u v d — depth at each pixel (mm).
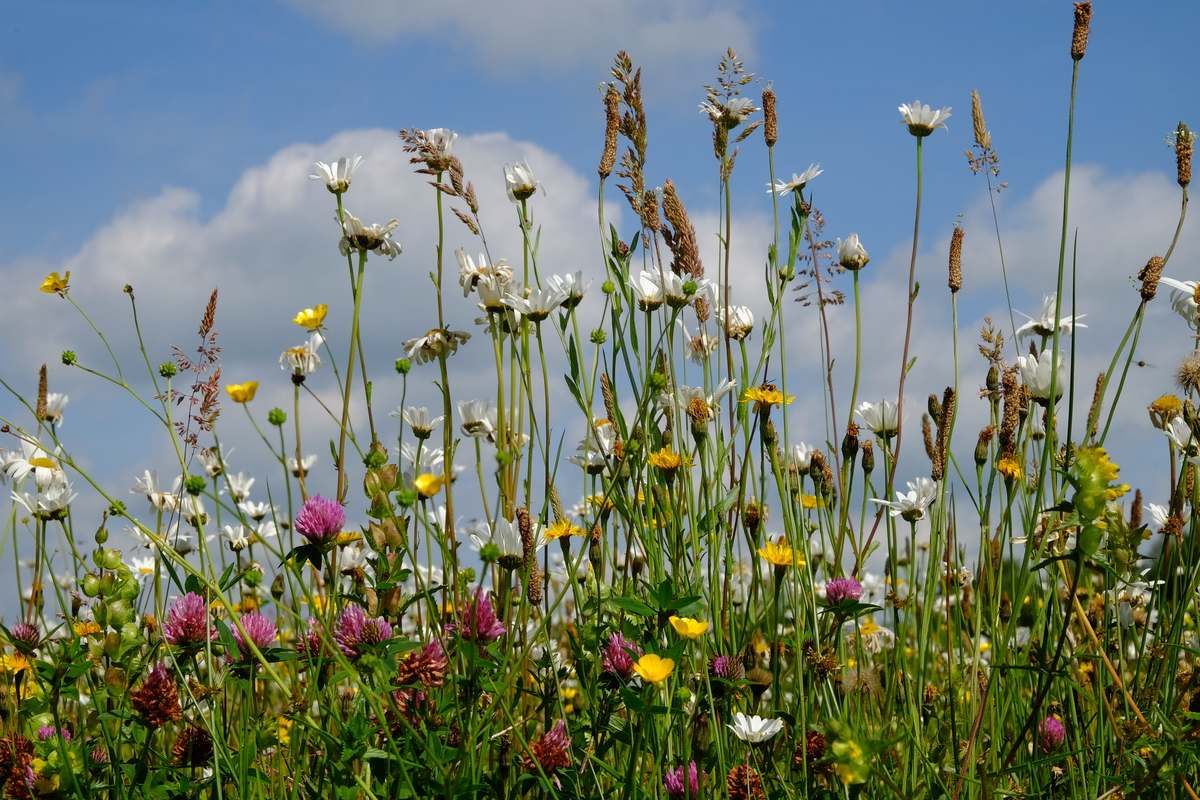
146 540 1799
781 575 1604
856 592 1626
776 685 1599
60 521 1787
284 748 1616
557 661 1685
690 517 1638
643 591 1623
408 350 1705
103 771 1551
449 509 1623
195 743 1525
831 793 1527
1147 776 1469
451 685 1505
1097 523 1446
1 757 1513
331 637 1467
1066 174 1564
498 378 1682
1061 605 1730
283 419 1560
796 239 1755
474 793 1463
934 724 1670
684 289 1691
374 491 1529
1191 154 1602
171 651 1516
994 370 1718
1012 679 1649
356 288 1709
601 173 1760
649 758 1615
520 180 1758
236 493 1897
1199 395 1630
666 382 1701
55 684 1523
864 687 1586
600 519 1642
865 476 1722
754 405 1684
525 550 1566
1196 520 1603
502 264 1725
